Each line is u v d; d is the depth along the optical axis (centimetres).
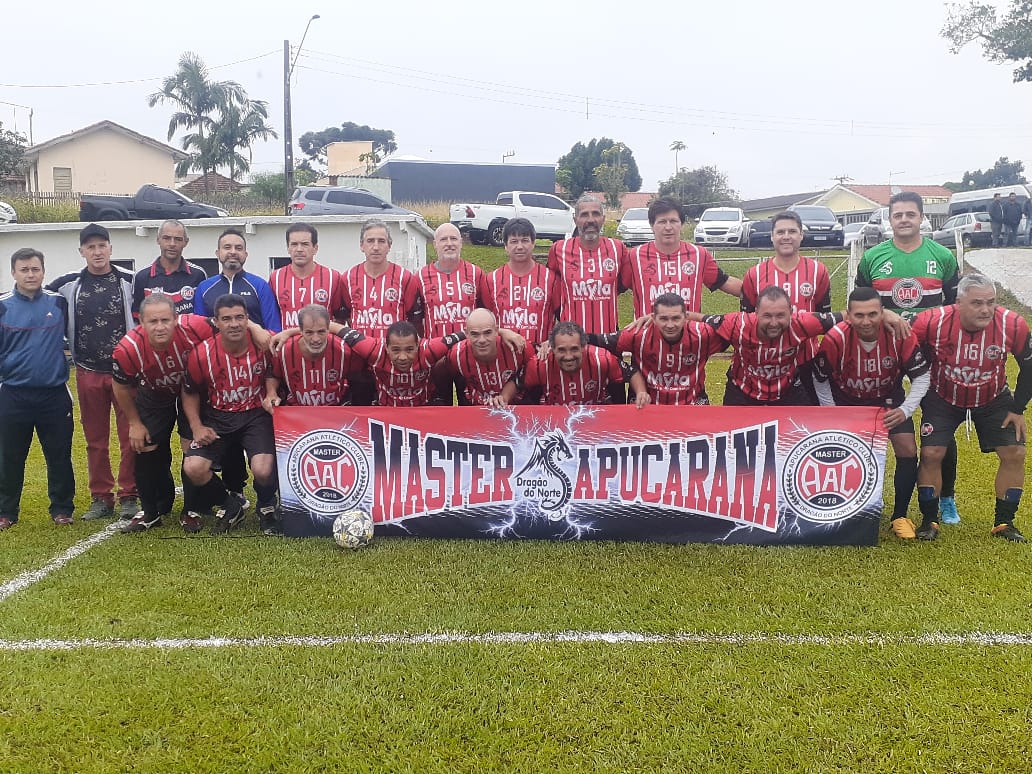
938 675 307
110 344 523
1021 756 258
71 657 328
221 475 532
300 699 295
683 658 322
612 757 260
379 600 381
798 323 454
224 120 3672
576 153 5881
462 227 2309
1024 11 3011
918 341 452
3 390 493
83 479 646
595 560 435
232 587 399
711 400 962
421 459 472
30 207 2588
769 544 457
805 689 299
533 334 526
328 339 470
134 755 264
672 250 523
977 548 447
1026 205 2323
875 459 449
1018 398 452
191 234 1542
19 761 260
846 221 4803
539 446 465
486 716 283
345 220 1577
